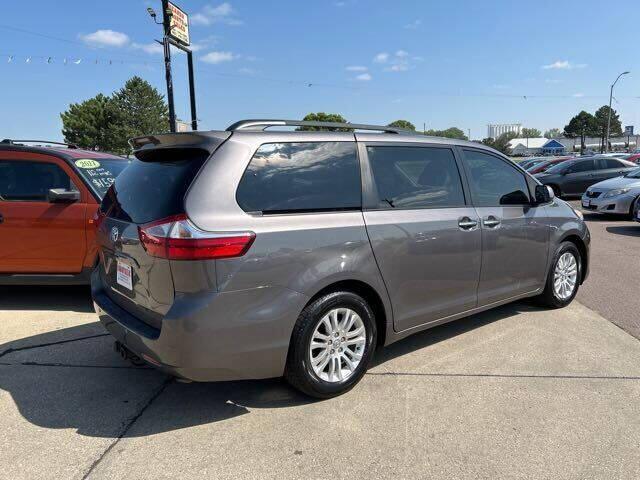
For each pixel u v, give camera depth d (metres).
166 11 14.51
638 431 2.94
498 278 4.34
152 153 3.38
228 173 2.88
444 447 2.79
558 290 5.12
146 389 3.51
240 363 2.87
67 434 2.94
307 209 3.12
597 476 2.55
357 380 3.43
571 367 3.80
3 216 4.99
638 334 4.48
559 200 5.22
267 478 2.54
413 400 3.32
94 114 71.25
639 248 8.62
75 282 5.13
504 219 4.30
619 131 106.88
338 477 2.55
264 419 3.10
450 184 4.00
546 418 3.09
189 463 2.66
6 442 2.85
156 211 2.90
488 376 3.66
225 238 2.74
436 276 3.79
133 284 3.07
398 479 2.53
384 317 3.54
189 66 17.86
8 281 5.12
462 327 4.70
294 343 3.07
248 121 3.21
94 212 5.02
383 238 3.40
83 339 4.42
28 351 4.16
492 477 2.55
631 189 12.09
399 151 3.73
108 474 2.57
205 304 2.71
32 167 5.15
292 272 2.98
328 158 3.32
